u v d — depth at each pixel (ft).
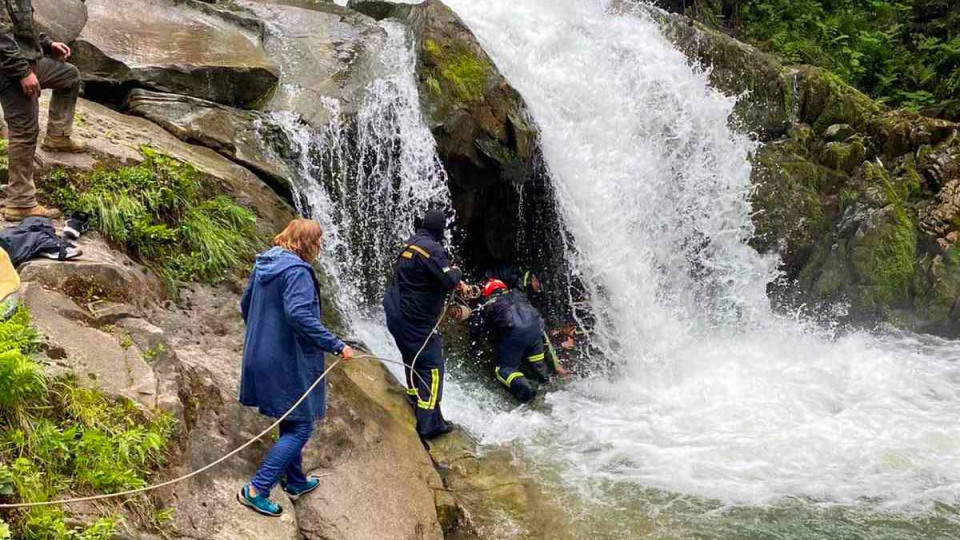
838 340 30.12
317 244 14.69
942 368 27.84
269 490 14.02
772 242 32.81
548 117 29.35
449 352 26.81
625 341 27.96
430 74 27.20
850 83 44.16
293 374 14.07
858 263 32.09
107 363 14.11
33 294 14.56
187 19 27.66
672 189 31.60
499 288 26.53
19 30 16.88
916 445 22.25
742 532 18.30
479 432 22.68
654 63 32.27
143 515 12.30
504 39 30.14
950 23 47.06
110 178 19.06
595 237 28.84
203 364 16.57
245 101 25.20
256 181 22.66
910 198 34.12
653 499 19.57
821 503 19.53
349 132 25.66
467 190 28.02
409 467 18.11
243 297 14.64
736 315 31.50
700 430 23.11
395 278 21.20
